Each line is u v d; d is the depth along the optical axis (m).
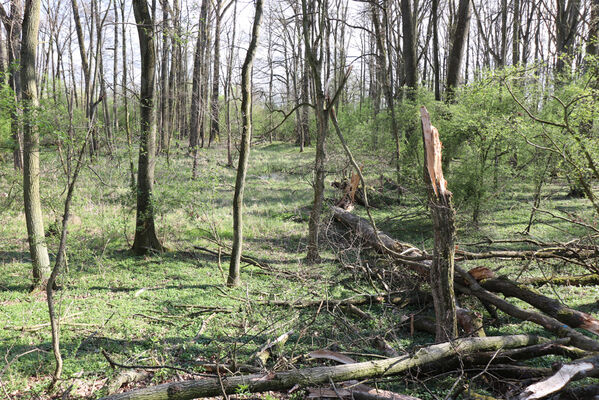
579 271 7.36
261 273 7.93
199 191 10.02
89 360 4.70
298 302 6.05
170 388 3.42
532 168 10.05
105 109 10.46
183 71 27.89
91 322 5.73
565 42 16.95
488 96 10.56
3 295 6.75
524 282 6.54
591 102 7.02
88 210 11.00
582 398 3.31
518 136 9.46
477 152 10.67
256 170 22.59
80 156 4.45
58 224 7.95
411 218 11.92
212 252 8.99
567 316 4.94
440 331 4.54
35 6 6.44
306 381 3.57
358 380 3.92
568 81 10.74
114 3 15.19
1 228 10.41
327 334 5.29
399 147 14.05
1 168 9.89
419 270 6.68
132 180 10.18
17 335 5.29
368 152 15.31
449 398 3.82
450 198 4.54
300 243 9.64
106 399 3.27
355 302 6.24
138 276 7.89
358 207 13.66
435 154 4.56
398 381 4.15
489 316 5.95
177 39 8.26
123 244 9.92
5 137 7.25
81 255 7.80
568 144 6.93
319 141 8.74
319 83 8.58
